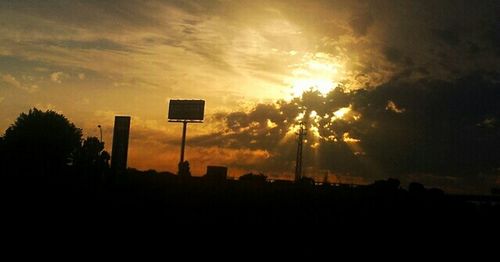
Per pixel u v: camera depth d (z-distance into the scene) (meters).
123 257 21.30
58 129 104.38
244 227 37.59
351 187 75.06
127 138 77.94
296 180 83.00
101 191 58.66
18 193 49.06
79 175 74.38
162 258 21.75
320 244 30.64
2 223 29.45
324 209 56.50
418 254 29.11
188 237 29.59
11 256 20.00
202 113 90.00
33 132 101.81
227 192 68.06
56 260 19.72
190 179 79.69
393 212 56.38
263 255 24.73
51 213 36.56
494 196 66.81
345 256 26.45
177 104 92.75
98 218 35.97
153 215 41.06
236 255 24.11
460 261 27.38
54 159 102.19
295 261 23.59
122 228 31.42
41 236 25.62
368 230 41.22
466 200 66.69
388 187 77.06
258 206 56.88
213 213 46.69
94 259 20.42
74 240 25.12
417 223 48.62
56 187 57.22
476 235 41.06
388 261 25.83
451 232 42.72
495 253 31.17
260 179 91.81
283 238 32.47
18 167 78.44
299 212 52.94
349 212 55.03
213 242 28.19
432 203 63.56
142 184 70.56
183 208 49.72
